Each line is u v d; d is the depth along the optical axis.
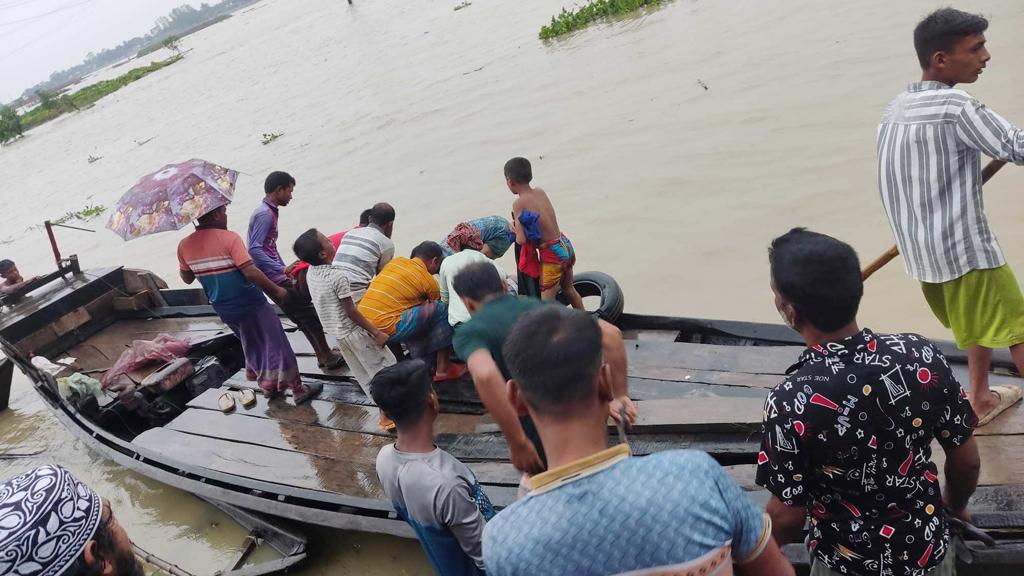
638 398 4.37
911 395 1.87
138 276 8.28
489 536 1.48
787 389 1.96
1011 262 5.75
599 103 12.52
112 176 21.12
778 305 2.02
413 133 14.75
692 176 8.77
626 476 1.41
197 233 5.08
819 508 2.11
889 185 3.02
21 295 8.04
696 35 14.36
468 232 4.79
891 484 1.96
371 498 4.29
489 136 12.98
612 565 1.38
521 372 1.51
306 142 16.97
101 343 7.87
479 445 4.41
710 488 1.43
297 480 4.69
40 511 1.71
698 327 4.97
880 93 8.98
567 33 18.59
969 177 2.81
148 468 5.30
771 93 10.20
